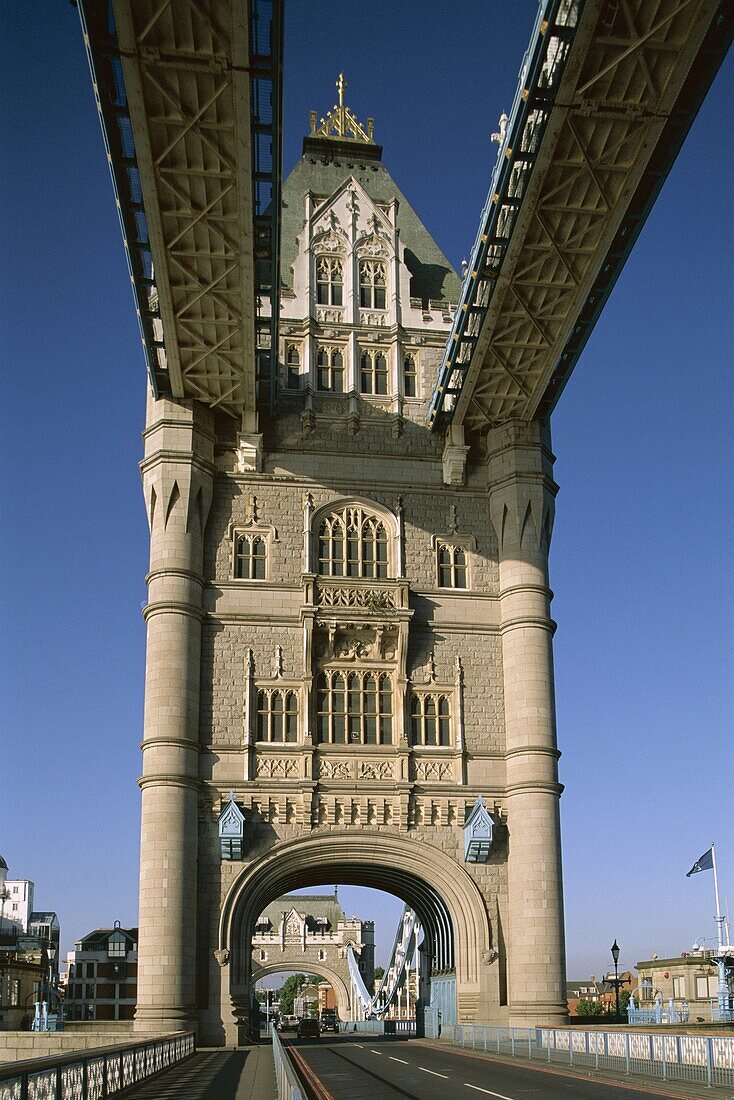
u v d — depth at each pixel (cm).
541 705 5975
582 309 5572
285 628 6038
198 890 5572
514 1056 4544
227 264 5159
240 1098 2686
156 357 5941
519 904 5700
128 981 12288
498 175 4809
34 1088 1928
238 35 4003
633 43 4141
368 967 17950
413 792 5872
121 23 3975
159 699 5681
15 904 17162
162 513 5997
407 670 6059
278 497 6281
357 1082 3322
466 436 6525
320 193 7219
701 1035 3147
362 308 6738
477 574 6309
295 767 5828
